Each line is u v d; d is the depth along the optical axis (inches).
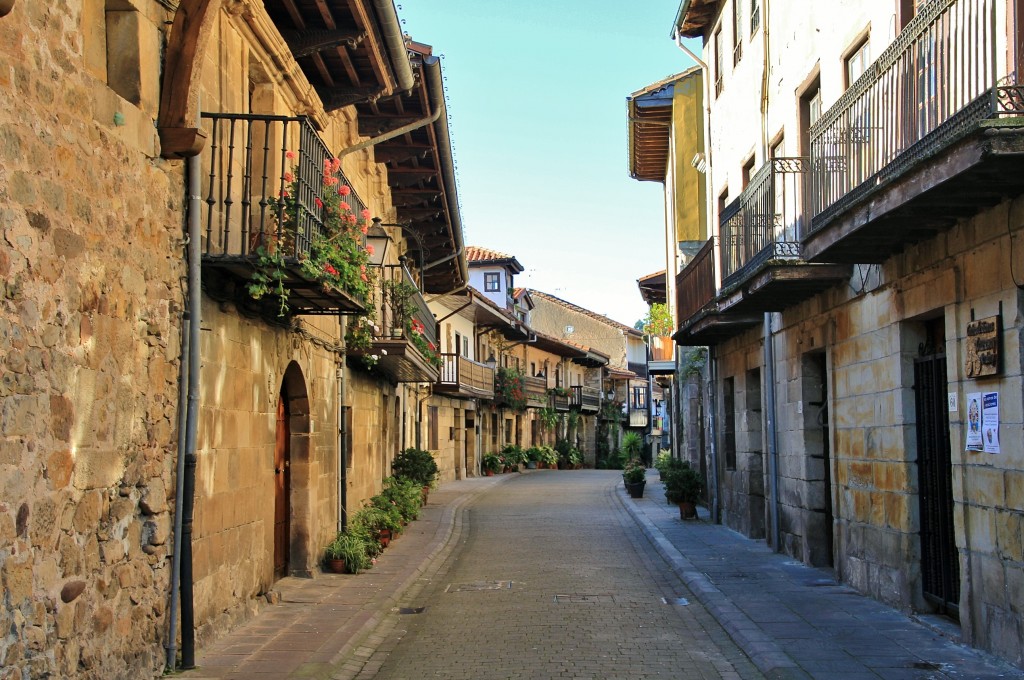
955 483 304.5
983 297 285.6
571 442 2053.4
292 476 450.3
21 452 191.9
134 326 247.8
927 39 283.3
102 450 229.8
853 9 403.5
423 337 703.1
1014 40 262.1
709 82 733.3
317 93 444.8
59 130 207.9
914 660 281.3
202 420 295.4
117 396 238.1
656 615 374.9
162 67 268.1
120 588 239.9
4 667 184.4
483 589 442.0
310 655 288.4
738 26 642.8
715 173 712.4
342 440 527.5
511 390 1567.4
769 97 543.2
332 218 348.5
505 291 1686.8
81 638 218.5
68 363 212.1
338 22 388.2
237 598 335.6
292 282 327.6
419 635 341.7
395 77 453.1
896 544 360.2
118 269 238.1
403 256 747.4
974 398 292.2
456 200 744.3
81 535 219.1
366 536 515.2
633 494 965.2
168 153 267.7
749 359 600.4
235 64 343.0
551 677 276.4
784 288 436.5
